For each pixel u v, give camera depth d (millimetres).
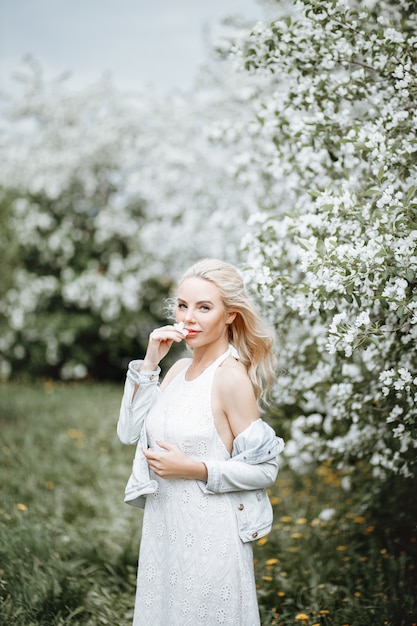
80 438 6895
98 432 7215
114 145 9992
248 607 2363
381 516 4102
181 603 2334
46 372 11547
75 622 3322
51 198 10859
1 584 3453
